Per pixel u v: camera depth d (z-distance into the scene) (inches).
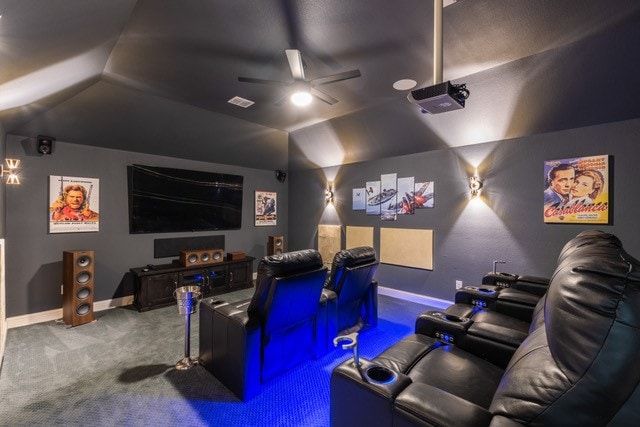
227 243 222.8
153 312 158.1
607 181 119.6
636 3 77.1
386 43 97.5
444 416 38.4
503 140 148.9
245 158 223.9
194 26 88.6
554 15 82.7
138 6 78.9
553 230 134.2
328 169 235.0
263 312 85.4
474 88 126.3
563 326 34.1
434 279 175.2
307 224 251.3
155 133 168.1
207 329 97.4
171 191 190.7
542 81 113.1
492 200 152.7
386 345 119.2
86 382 92.3
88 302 142.2
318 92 119.0
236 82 127.6
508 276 118.5
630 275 31.3
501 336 69.4
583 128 125.6
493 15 82.9
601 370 30.7
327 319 110.3
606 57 97.0
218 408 80.7
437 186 173.8
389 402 43.0
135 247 176.7
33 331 131.8
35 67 80.1
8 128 129.3
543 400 34.7
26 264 141.2
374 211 205.2
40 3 52.5
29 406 80.8
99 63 106.3
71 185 153.9
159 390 88.4
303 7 80.1
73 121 142.6
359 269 115.3
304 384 91.7
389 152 191.3
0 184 116.5
